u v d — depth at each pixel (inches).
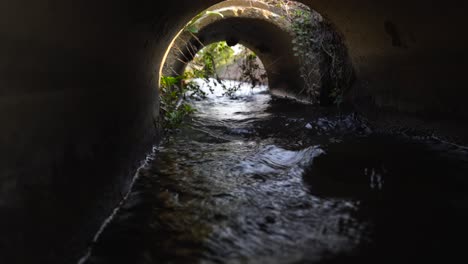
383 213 123.2
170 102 277.3
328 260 96.5
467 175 154.9
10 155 61.1
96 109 105.4
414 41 189.2
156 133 218.7
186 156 200.5
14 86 61.4
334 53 308.3
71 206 87.1
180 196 141.6
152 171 170.7
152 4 139.9
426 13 162.7
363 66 268.5
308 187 149.5
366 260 96.1
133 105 153.5
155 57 201.8
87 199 98.3
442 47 171.2
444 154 183.3
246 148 219.1
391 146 207.9
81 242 93.7
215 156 200.2
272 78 527.5
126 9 114.2
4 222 59.5
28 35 64.2
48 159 75.7
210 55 474.0
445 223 115.0
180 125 280.8
